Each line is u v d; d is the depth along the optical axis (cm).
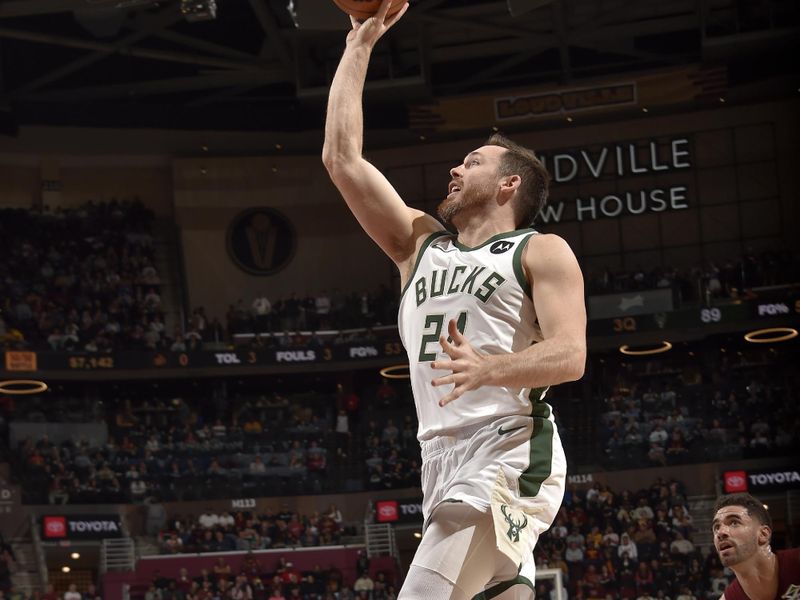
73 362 3139
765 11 3225
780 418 3006
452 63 3556
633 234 3503
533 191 332
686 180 3497
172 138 3634
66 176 3584
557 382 281
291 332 3397
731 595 456
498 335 304
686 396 3120
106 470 2969
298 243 3656
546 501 299
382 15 348
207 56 3275
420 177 3644
